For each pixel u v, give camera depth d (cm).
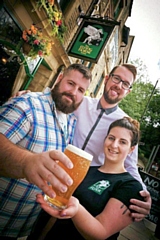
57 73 498
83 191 122
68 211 76
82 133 175
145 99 1447
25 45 338
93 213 112
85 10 538
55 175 65
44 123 145
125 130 139
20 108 131
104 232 94
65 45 484
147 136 1325
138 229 290
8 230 147
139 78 1444
